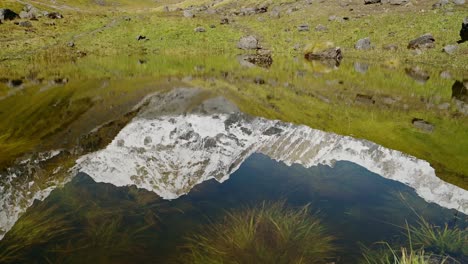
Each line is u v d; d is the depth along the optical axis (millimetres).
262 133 18312
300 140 16797
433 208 9953
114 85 26453
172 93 24828
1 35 48594
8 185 11188
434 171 12961
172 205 9938
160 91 25250
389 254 7699
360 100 23562
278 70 35156
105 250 7824
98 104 21641
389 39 49969
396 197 10570
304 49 46812
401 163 13617
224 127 19250
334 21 63469
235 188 11094
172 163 15602
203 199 10328
